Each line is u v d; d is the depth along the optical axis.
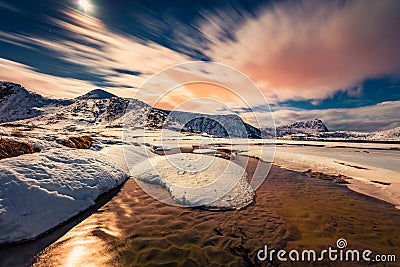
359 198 6.96
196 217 5.34
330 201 6.66
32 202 4.64
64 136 11.16
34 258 3.68
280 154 17.69
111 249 3.98
